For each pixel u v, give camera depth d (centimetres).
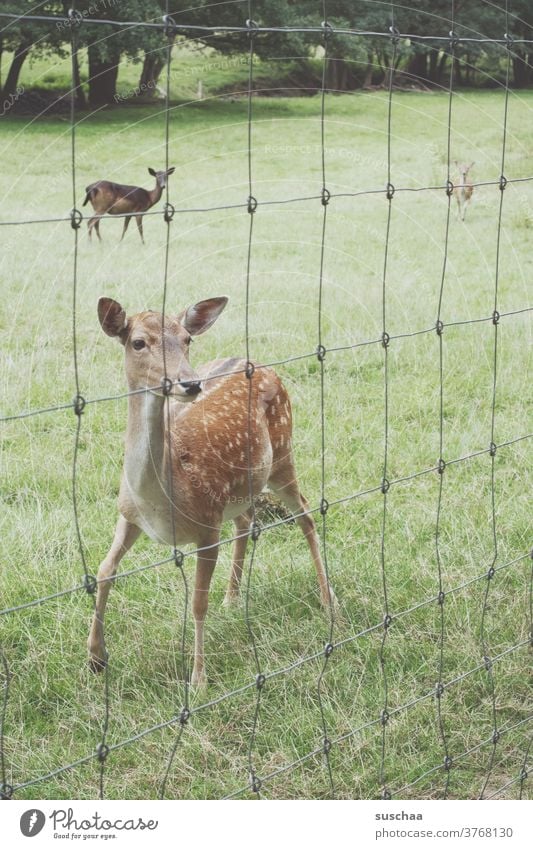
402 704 384
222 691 389
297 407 648
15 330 756
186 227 1167
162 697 385
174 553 297
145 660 401
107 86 2030
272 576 465
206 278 905
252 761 356
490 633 430
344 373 720
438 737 373
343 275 962
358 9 2209
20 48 1880
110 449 584
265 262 995
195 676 393
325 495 541
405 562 477
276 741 364
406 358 755
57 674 390
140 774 345
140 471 365
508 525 512
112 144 1648
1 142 1616
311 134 1802
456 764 365
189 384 340
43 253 1000
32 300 830
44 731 367
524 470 580
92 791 337
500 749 371
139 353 353
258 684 320
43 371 673
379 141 1744
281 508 524
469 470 582
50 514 500
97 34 1758
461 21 2427
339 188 1408
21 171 1427
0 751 299
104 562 390
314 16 2053
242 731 369
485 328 818
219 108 2039
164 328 329
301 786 345
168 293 849
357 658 407
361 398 675
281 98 2202
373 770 355
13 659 401
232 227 1166
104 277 902
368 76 2388
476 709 390
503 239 1162
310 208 1271
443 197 1373
